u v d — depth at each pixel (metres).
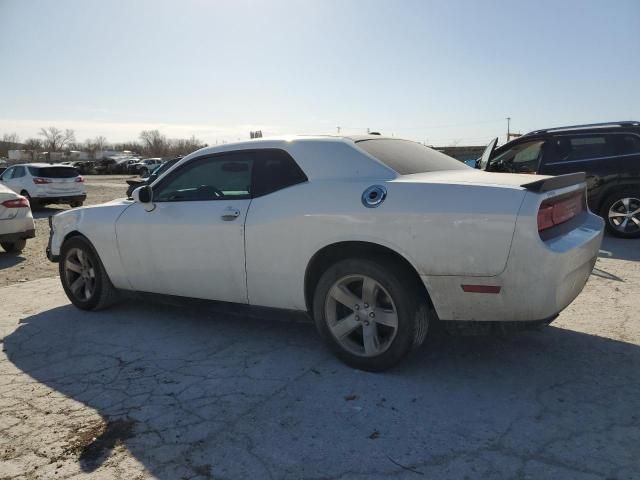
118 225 4.68
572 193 3.52
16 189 17.47
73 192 17.61
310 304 3.77
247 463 2.59
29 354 4.16
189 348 4.15
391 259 3.34
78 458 2.69
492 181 3.21
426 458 2.58
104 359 3.99
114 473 2.55
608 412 2.96
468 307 3.14
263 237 3.76
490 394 3.21
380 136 4.15
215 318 4.87
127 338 4.43
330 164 3.66
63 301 5.73
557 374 3.46
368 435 2.79
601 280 5.76
